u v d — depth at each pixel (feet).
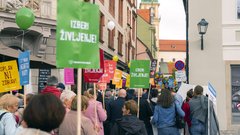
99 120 30.83
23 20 38.29
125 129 24.31
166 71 319.27
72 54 17.92
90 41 18.48
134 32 172.24
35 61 49.96
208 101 35.81
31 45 68.90
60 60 17.65
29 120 10.85
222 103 59.98
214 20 60.95
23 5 65.16
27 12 38.52
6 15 63.31
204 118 36.06
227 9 60.90
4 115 20.35
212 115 35.78
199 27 58.70
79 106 18.20
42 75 66.95
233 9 60.75
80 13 18.12
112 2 119.85
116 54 125.08
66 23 17.75
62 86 42.78
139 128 24.43
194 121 36.22
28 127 11.00
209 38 60.80
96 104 30.68
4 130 20.17
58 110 11.03
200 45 60.85
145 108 39.91
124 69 140.87
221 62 60.44
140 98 41.86
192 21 61.46
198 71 60.80
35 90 66.69
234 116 59.82
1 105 21.17
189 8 61.67
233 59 60.34
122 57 137.18
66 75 39.32
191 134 36.58
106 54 107.96
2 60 48.88
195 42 61.11
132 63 41.55
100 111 30.68
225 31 60.75
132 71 41.50
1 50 43.68
